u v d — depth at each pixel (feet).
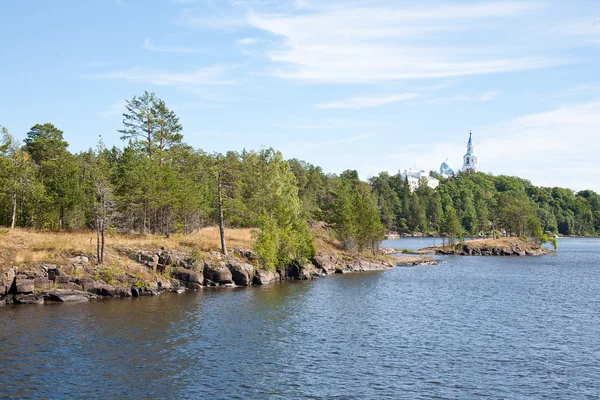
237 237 251.19
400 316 150.82
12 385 84.58
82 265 170.91
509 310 163.94
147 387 85.81
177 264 196.95
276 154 299.79
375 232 336.90
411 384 90.38
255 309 154.20
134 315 140.15
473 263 363.35
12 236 181.88
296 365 99.86
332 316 147.95
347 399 82.74
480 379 93.66
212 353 106.11
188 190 254.47
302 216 291.79
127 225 249.55
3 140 230.48
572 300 186.70
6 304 151.94
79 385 85.61
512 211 551.18
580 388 89.40
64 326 124.98
